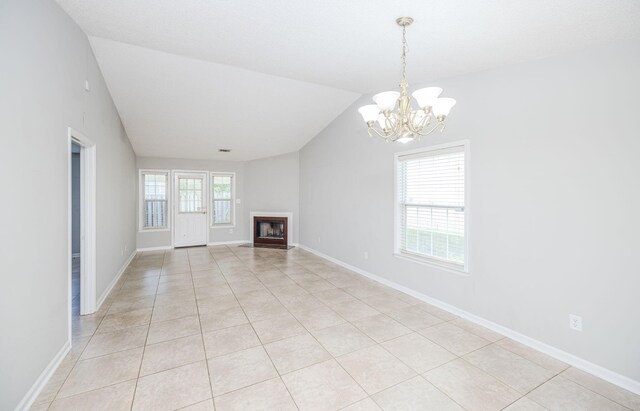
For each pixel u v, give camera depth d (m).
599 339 2.10
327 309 3.31
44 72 1.97
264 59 3.05
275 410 1.74
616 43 2.00
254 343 2.54
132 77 3.61
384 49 2.68
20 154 1.69
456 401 1.83
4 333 1.54
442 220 3.36
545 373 2.13
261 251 6.73
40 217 1.92
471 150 2.96
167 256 6.16
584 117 2.16
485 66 2.75
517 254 2.59
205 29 2.50
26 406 1.72
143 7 2.23
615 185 2.02
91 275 3.13
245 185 7.91
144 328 2.81
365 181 4.62
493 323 2.80
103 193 3.51
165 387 1.94
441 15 2.02
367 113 2.15
